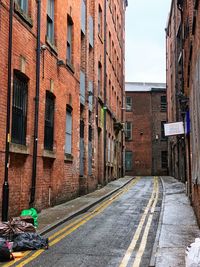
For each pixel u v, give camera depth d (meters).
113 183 30.05
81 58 21.83
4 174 10.95
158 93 51.06
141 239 10.19
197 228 11.43
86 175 21.39
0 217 10.72
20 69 12.14
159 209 16.12
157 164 49.81
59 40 16.38
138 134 50.56
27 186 12.74
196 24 9.90
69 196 17.83
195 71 10.37
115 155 35.03
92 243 9.67
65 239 10.09
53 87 15.40
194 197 13.90
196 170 11.35
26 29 12.72
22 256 8.31
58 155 16.06
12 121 11.83
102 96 27.75
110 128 31.78
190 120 14.52
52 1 15.98
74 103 18.75
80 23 20.20
